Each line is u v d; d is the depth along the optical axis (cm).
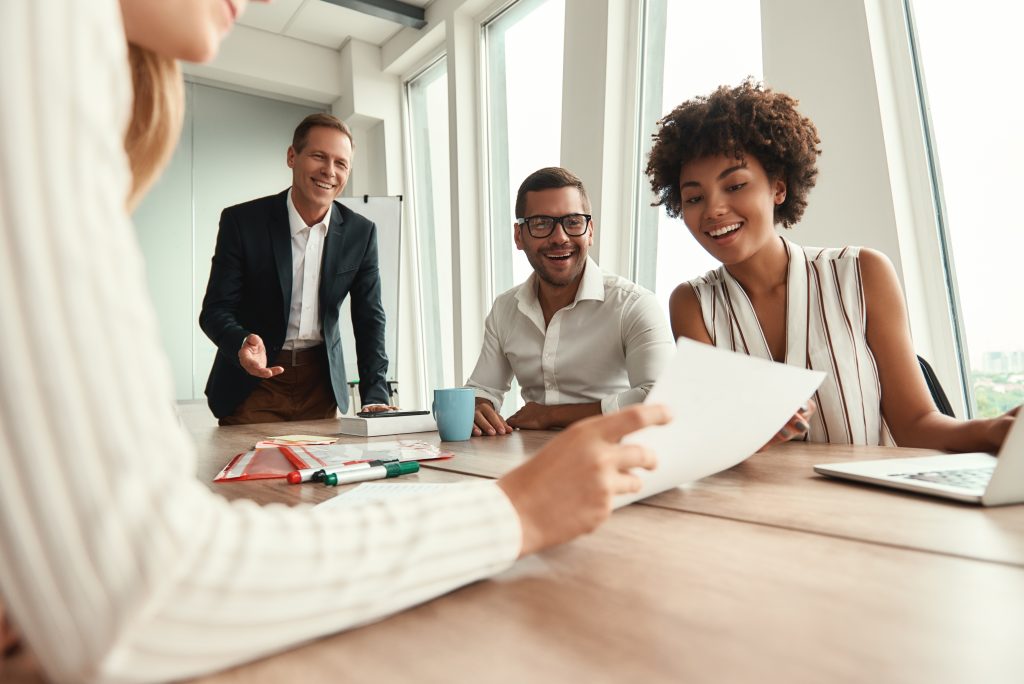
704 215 126
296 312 248
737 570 43
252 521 31
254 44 462
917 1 198
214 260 238
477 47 408
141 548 25
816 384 71
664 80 298
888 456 90
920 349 199
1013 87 179
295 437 138
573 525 43
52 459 25
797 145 125
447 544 37
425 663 30
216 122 468
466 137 408
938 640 31
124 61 30
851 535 50
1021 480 57
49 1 27
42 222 25
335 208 252
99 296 26
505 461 98
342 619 33
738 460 74
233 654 29
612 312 187
